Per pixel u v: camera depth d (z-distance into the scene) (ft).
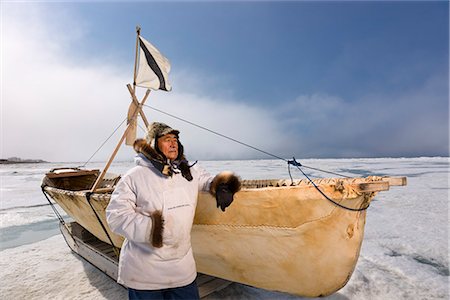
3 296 9.11
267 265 7.28
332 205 6.23
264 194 6.61
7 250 13.88
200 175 6.52
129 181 4.80
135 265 4.85
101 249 11.32
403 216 18.51
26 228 18.67
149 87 12.01
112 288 9.48
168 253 4.86
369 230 15.58
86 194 9.90
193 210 5.24
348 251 6.75
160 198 4.77
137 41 11.63
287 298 8.39
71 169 19.10
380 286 9.13
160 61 12.21
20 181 57.31
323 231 6.47
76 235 13.03
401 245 13.10
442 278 9.70
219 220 7.16
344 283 7.23
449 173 51.47
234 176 6.26
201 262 8.32
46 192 14.85
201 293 8.04
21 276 10.64
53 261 12.22
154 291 4.86
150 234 4.53
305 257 6.81
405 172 55.88
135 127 11.55
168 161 5.15
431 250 12.42
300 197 6.34
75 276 10.55
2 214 22.97
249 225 6.91
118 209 4.62
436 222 16.98
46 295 9.11
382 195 26.50
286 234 6.66
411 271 10.23
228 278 8.26
